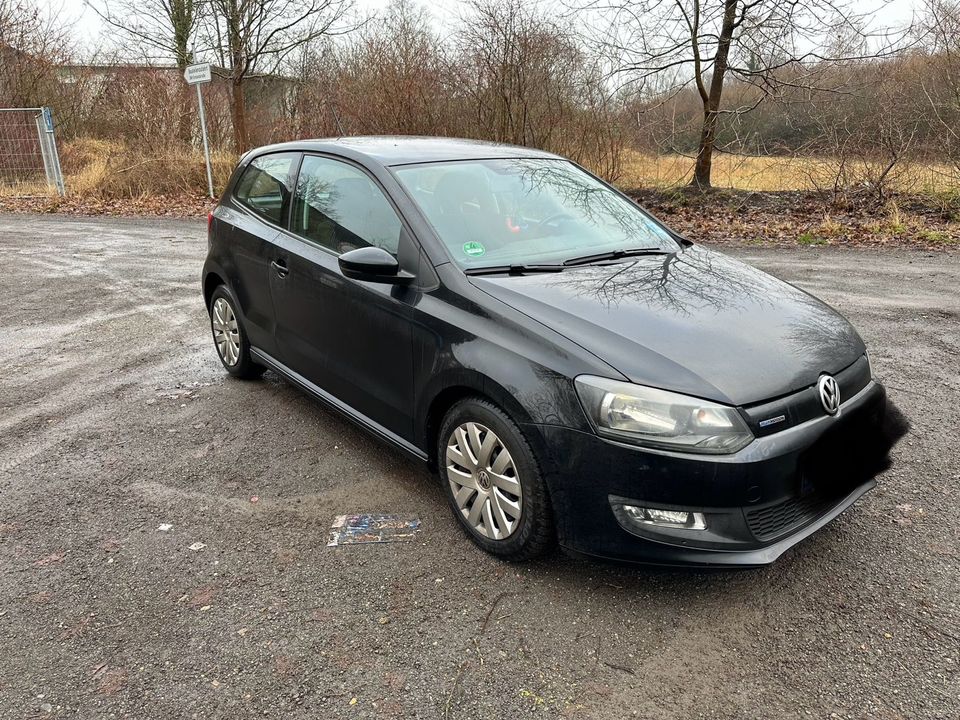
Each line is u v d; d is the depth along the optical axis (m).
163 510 3.48
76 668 2.49
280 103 18.02
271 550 3.15
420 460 3.40
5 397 4.91
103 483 3.74
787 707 2.29
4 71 21.06
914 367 5.11
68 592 2.89
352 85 15.58
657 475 2.52
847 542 3.11
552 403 2.68
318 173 4.18
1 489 3.68
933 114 11.59
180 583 2.94
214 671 2.47
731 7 12.42
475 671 2.46
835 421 2.75
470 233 3.47
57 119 21.31
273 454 4.05
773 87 12.53
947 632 2.59
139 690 2.39
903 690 2.34
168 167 15.83
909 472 3.66
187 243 10.91
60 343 6.09
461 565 3.02
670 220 11.97
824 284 7.56
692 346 2.72
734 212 12.09
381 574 2.97
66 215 14.07
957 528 3.19
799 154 12.59
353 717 2.28
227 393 4.96
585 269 3.39
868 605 2.73
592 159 13.93
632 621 2.68
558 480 2.69
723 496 2.50
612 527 2.62
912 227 10.48
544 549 2.87
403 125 14.62
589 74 13.52
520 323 2.87
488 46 13.79
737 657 2.50
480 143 4.45
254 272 4.53
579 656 2.52
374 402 3.63
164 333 6.36
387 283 3.30
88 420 4.54
